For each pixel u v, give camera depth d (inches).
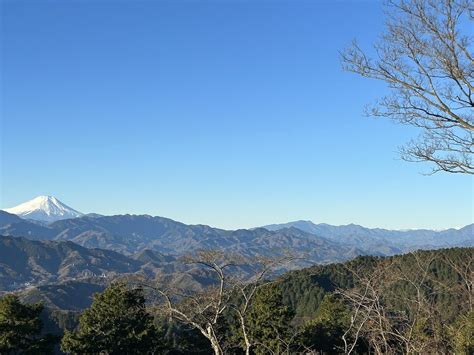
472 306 784.9
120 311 1384.1
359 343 865.5
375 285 669.3
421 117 377.7
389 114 404.8
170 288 561.3
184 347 1519.4
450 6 343.3
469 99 355.3
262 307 1428.4
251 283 566.6
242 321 573.9
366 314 607.8
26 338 1346.0
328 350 1425.9
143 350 1413.6
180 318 548.4
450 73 350.6
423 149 382.3
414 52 363.6
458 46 345.4
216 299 555.8
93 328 1392.7
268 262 560.7
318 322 1523.1
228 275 580.1
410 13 358.6
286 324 1462.8
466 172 367.2
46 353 1374.3
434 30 350.0
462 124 358.3
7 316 1302.9
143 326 1402.6
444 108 361.7
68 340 1379.2
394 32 368.8
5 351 1290.6
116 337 1378.0
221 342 805.9
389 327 639.1
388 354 629.0
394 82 378.9
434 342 639.1
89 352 1369.3
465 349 698.2
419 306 674.8
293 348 1189.1
